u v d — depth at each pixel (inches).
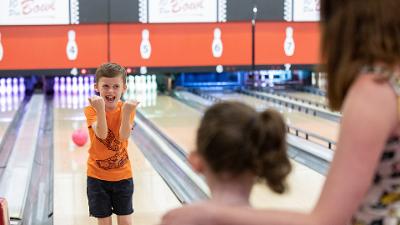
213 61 348.2
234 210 52.8
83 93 427.5
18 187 200.5
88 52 337.4
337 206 53.0
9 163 235.5
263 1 346.0
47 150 263.3
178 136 284.8
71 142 275.1
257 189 194.4
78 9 332.2
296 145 264.1
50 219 175.5
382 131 53.2
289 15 349.1
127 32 339.0
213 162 56.9
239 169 56.6
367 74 55.2
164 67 344.5
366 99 53.8
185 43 343.9
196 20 342.0
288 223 52.2
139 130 306.3
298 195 190.2
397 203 58.2
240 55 349.1
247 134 56.2
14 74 333.4
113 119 141.5
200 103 395.5
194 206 54.1
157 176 219.8
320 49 60.4
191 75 454.0
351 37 56.8
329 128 298.8
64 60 336.5
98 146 142.9
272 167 57.2
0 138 277.7
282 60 353.1
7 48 331.0
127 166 146.5
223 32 346.0
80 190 201.8
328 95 59.7
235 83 455.5
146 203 188.9
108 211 146.2
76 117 341.7
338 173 53.7
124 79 144.8
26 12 328.8
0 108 363.6
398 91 53.9
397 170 57.2
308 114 343.0
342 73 56.7
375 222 58.8
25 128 305.4
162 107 378.3
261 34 349.4
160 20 339.3
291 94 425.7
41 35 332.5
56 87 429.1
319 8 61.0
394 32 55.6
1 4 326.3
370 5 55.9
